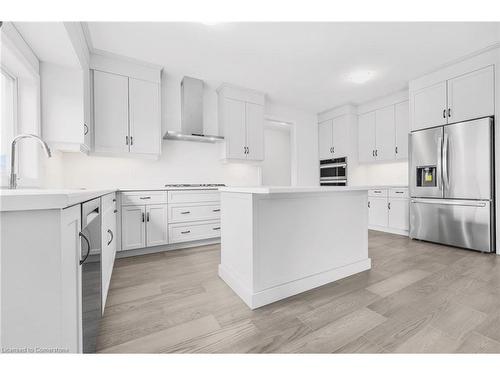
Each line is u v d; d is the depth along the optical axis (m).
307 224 1.90
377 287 1.92
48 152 1.43
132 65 2.98
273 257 1.72
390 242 3.39
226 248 2.06
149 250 2.96
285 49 2.76
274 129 6.85
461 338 1.27
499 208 2.74
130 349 1.20
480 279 2.05
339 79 3.58
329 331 1.35
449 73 3.13
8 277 0.63
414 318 1.47
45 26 1.71
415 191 3.45
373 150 4.49
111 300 1.72
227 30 2.41
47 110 2.16
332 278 2.04
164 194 2.97
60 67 2.21
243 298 1.71
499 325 1.38
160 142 3.17
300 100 4.48
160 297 1.77
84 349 0.93
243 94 3.88
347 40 2.59
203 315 1.52
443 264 2.45
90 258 1.04
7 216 0.62
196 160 3.78
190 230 3.13
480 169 2.82
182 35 2.48
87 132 2.51
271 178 6.88
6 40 1.60
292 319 1.47
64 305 0.70
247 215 1.69
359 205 2.27
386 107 4.28
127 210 2.74
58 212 0.67
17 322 0.64
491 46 2.71
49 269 0.66
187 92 3.49
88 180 3.02
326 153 5.11
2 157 1.90
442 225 3.17
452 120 3.09
